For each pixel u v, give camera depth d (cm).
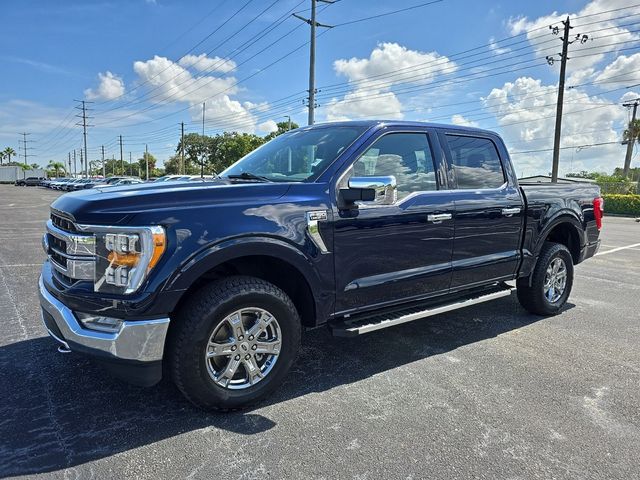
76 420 303
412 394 345
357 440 284
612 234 1554
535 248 504
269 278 355
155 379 287
